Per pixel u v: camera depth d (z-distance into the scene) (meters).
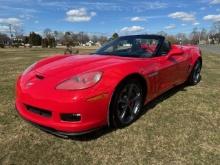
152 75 4.09
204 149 3.18
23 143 3.30
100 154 3.07
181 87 6.03
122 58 4.02
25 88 3.43
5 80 7.08
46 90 3.23
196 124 3.89
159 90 4.47
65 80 3.26
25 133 3.57
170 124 3.88
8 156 3.01
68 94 3.10
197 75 6.29
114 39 5.10
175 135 3.53
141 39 4.77
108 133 3.56
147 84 4.00
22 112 3.51
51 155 3.04
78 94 3.08
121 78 3.45
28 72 3.83
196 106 4.68
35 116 3.36
